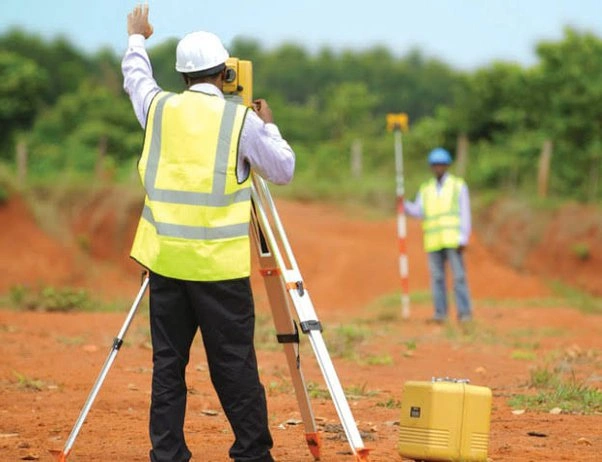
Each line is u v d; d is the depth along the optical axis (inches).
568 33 3102.9
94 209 2437.3
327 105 4586.6
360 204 2716.5
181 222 510.6
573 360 1115.9
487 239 2534.5
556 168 2787.9
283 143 523.8
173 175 514.6
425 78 6097.4
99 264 2364.7
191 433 693.3
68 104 3560.5
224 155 512.1
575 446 660.7
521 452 632.4
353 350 1151.0
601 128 2861.7
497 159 2854.3
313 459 605.0
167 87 2217.0
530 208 2546.8
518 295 2316.7
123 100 3661.4
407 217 2637.8
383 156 3351.4
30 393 836.0
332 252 2370.8
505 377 994.7
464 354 1166.3
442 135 3287.4
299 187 2755.9
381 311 1772.9
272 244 527.2
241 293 514.0
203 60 530.0
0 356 1003.9
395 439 677.3
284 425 716.0
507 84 3189.0
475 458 535.8
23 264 2244.1
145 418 747.4
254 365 521.7
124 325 551.8
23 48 4387.3
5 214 2337.6
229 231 510.0
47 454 614.2
